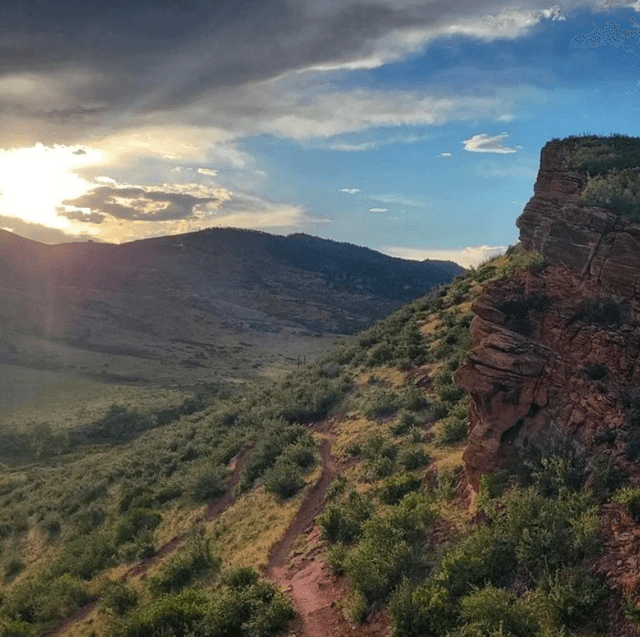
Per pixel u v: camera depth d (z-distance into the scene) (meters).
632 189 19.97
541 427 18.47
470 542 17.11
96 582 29.22
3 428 107.25
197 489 36.56
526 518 16.31
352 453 31.62
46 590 29.66
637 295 18.08
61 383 154.62
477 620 14.29
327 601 19.03
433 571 17.36
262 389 62.84
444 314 44.47
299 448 34.03
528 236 25.52
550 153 26.77
